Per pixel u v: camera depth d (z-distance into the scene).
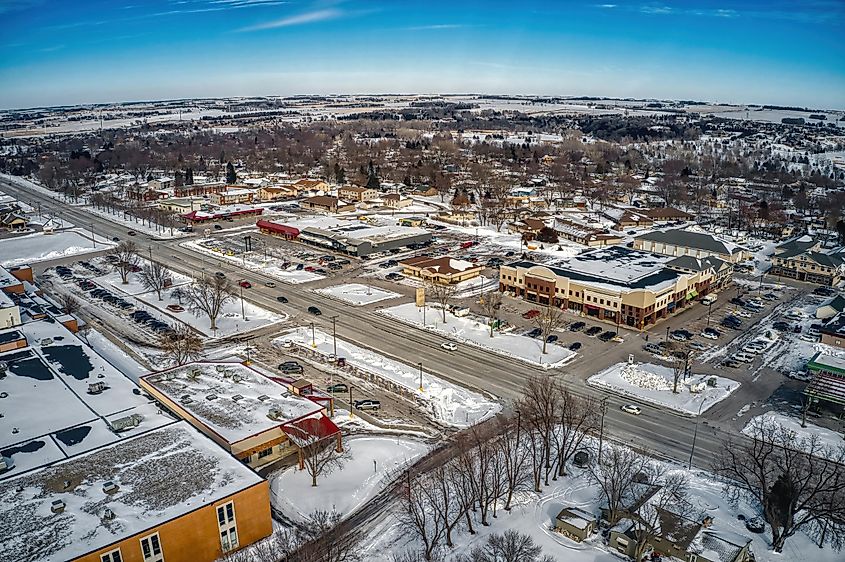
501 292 141.00
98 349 108.19
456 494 68.06
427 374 100.38
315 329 119.06
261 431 72.75
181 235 194.88
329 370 101.50
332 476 72.88
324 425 76.25
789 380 98.31
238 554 59.47
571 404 79.38
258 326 120.62
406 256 172.75
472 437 79.62
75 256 169.75
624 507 64.88
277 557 59.38
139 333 116.19
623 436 82.00
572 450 75.00
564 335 116.62
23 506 57.84
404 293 141.00
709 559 56.78
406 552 59.97
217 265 162.00
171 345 105.88
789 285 149.62
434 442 80.50
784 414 87.38
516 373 100.94
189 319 123.44
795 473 65.69
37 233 193.50
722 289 145.12
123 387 83.44
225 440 70.50
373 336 115.88
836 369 90.81
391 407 89.81
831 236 192.75
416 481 71.56
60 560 50.81
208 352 107.69
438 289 142.50
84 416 75.19
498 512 66.38
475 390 95.00
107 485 60.84
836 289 145.38
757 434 81.50
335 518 64.62
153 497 59.38
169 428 72.69
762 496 66.44
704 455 77.50
